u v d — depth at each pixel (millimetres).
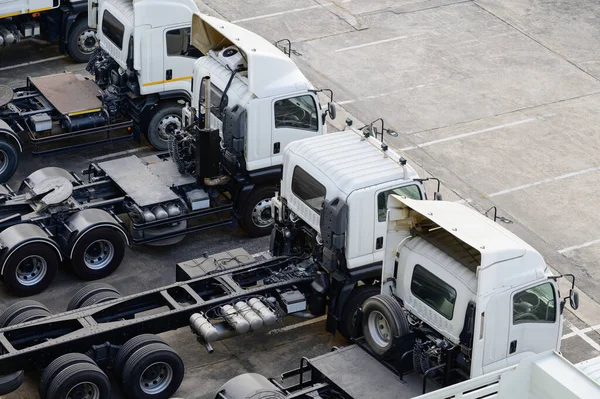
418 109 32656
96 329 20484
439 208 20250
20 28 33594
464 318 19250
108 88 29266
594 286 25359
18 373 20094
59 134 28531
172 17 28391
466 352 19312
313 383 20281
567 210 28188
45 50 35281
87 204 24938
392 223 20516
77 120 28516
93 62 30203
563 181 29453
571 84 34594
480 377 17125
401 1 39531
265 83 24938
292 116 25469
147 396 20531
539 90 34125
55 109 28422
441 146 30812
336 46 36062
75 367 19688
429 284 19922
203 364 22312
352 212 21391
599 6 39938
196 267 22734
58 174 25531
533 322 19750
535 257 19406
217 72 25906
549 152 30797
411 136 31250
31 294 23938
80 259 24156
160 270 25203
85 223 24031
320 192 21938
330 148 22578
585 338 23656
